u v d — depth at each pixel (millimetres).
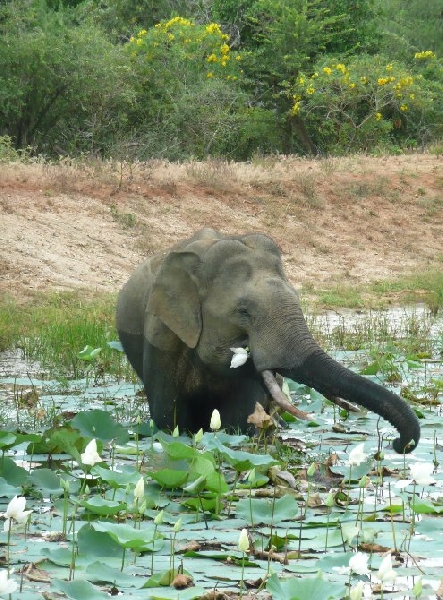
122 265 22672
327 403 11164
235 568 5504
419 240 27703
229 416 9422
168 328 9391
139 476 6871
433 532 6293
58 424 9359
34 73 32156
